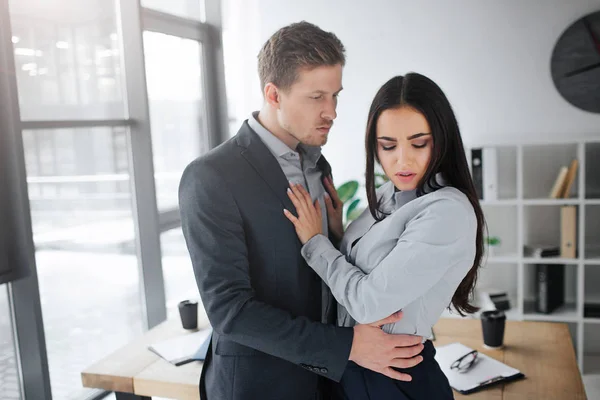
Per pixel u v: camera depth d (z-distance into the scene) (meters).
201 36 4.05
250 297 1.33
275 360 1.43
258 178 1.40
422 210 1.31
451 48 3.86
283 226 1.41
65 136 2.85
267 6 4.15
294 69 1.35
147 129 3.27
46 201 2.75
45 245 2.75
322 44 1.34
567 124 3.74
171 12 3.73
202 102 4.17
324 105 1.38
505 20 3.74
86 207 3.00
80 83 2.93
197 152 4.11
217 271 1.33
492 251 3.80
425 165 1.32
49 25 2.72
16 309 2.52
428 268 1.26
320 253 1.38
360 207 4.07
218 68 4.19
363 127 4.07
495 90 3.82
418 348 1.36
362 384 1.41
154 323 3.46
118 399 1.91
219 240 1.33
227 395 1.43
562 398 1.66
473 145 3.68
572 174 3.58
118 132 3.22
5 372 2.52
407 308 1.35
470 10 3.79
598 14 3.60
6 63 2.34
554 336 2.13
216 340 1.48
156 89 3.62
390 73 3.99
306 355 1.31
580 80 3.67
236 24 4.20
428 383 1.40
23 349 2.56
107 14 3.11
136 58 3.20
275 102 1.43
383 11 3.94
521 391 1.71
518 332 2.18
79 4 2.91
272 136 1.47
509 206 3.88
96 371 1.91
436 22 3.86
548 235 3.87
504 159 3.88
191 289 4.02
